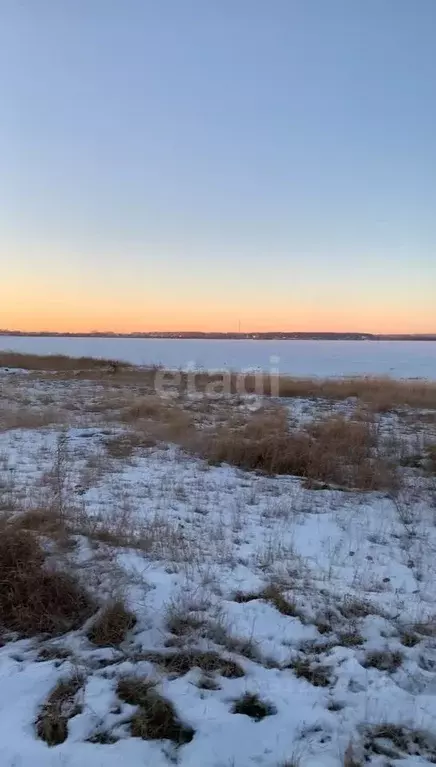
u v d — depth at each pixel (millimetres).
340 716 3055
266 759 2711
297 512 7016
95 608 4055
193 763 2660
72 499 6777
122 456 9758
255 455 9680
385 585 4898
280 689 3279
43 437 11281
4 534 4582
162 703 3041
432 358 56000
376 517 6945
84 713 2977
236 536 5969
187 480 8383
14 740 2756
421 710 3125
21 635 3787
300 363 46281
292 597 4430
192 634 3797
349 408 18312
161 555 5148
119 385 23859
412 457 10242
